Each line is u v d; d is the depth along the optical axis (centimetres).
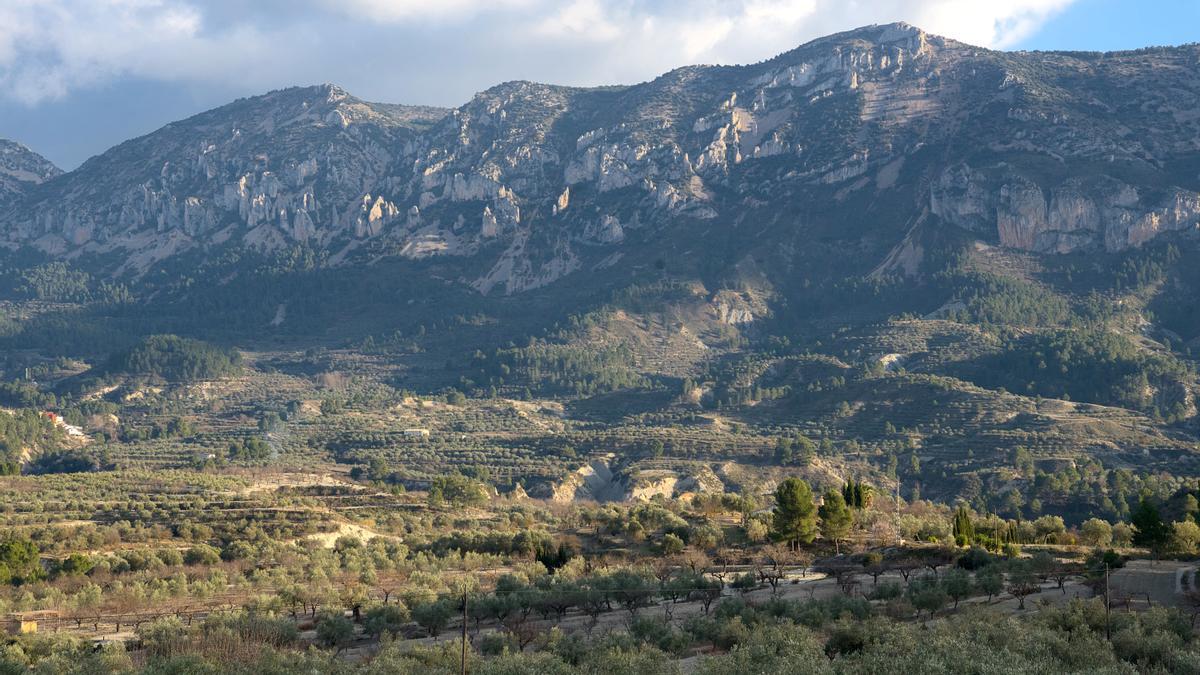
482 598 12344
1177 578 12169
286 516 19588
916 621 10756
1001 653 8150
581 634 10888
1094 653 8288
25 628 11519
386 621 11812
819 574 14475
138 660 10162
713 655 9419
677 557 15825
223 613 11825
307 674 9031
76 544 16950
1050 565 13400
